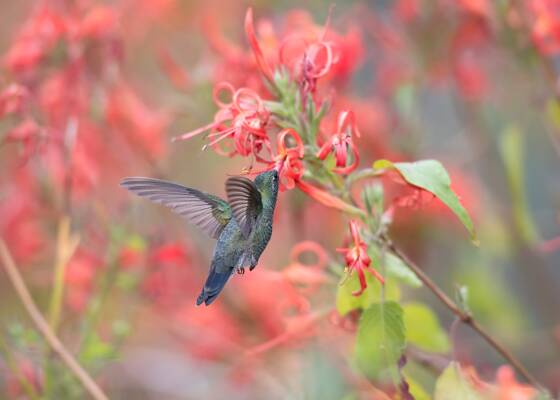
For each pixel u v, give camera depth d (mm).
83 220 10484
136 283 9812
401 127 11211
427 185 5914
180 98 10219
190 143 12594
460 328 11516
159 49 11594
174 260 10164
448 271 11758
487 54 11695
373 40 11992
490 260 12289
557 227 12406
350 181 6387
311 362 8781
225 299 10812
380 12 12570
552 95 9820
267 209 6375
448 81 11617
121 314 10914
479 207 11773
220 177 13188
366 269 6238
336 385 8648
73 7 10016
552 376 10758
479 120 11891
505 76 12188
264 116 6152
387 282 6918
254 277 10227
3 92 9203
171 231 11266
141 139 10727
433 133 13266
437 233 11648
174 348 12766
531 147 12773
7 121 10203
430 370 7812
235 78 8586
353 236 6129
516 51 10016
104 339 10398
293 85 6449
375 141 11039
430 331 7715
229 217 6887
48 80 10148
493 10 10039
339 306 6984
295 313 9445
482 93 11734
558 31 9594
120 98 10547
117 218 10109
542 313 12016
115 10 10531
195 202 6855
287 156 6102
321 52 6703
